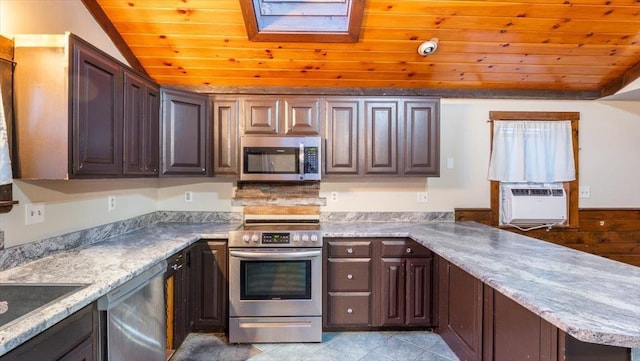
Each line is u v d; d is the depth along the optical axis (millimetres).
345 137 2887
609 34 2430
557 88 3158
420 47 2512
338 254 2660
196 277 2588
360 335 2658
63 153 1596
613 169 3219
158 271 1827
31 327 1021
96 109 1779
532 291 1313
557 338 1211
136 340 1625
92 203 2219
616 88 3023
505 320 1575
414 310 2670
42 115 1598
